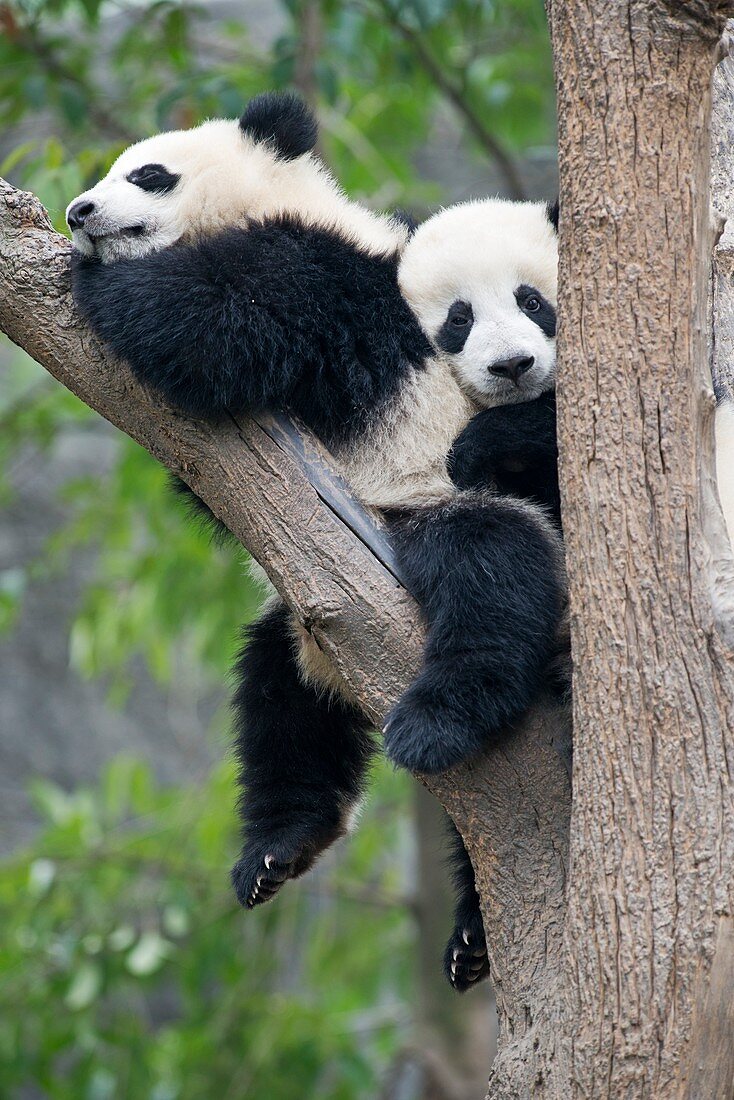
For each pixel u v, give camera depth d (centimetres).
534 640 679
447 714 650
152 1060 1534
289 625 880
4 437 1739
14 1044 1469
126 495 1595
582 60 577
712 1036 545
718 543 580
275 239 788
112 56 1688
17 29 1512
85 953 1465
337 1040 1534
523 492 809
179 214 888
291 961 1991
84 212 867
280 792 891
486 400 828
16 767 2472
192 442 726
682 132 570
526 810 641
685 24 563
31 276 756
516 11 1672
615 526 572
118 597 1672
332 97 1417
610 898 559
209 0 2320
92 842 1530
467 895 806
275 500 700
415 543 711
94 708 2525
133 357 724
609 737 568
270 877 864
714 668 564
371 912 1770
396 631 679
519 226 896
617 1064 552
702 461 582
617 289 574
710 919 546
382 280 824
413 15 1383
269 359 727
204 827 1480
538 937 618
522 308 859
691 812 555
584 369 580
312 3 1516
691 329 575
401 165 1658
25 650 2503
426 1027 1561
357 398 778
